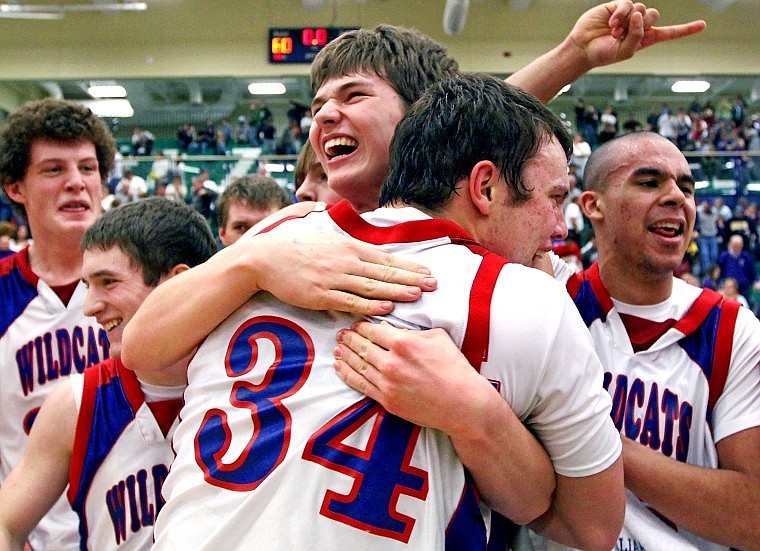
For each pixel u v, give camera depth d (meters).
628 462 1.19
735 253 8.02
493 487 0.74
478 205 0.82
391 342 0.71
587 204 1.43
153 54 10.63
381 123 1.07
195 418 0.79
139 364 0.89
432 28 10.51
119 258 1.16
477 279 0.75
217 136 10.38
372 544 0.67
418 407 0.69
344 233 0.85
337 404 0.72
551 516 0.84
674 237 1.33
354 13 10.51
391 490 0.69
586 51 1.38
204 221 1.31
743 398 1.25
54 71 10.65
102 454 1.09
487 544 0.80
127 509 1.07
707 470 1.18
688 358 1.31
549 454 0.78
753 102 11.00
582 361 0.74
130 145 10.95
